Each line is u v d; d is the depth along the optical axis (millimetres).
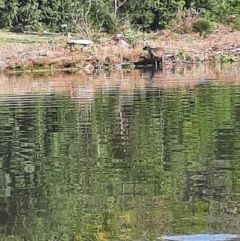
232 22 53125
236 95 22406
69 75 37125
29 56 41062
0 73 39906
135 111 19297
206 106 19797
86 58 41312
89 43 43125
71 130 16250
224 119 17078
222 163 12070
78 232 8688
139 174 11500
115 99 22672
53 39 48344
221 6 55125
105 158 12906
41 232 8758
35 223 9094
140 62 42375
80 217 9234
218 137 14594
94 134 15578
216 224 8672
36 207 9797
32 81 32938
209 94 23062
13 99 23844
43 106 21312
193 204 9578
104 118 18094
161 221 8883
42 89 27812
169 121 17109
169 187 10562
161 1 56438
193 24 49688
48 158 13070
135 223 8875
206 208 9359
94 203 9859
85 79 33281
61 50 42281
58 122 17625
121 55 41938
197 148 13492
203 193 10141
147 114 18531
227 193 10070
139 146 13945
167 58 43062
